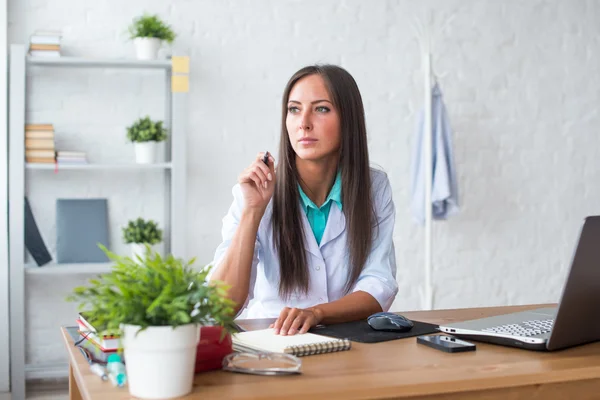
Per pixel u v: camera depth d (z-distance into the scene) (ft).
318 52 13.34
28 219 11.71
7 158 11.71
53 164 11.51
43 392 11.91
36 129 11.49
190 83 12.82
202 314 3.65
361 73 13.53
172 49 12.74
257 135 13.12
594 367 4.32
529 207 14.58
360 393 3.81
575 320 4.71
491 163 14.32
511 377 4.11
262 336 5.13
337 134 6.50
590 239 4.52
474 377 4.06
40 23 12.23
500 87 14.30
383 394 3.85
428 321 6.05
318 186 6.78
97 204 12.46
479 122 14.20
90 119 12.51
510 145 14.40
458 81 14.05
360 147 6.66
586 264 4.58
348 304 6.01
